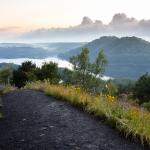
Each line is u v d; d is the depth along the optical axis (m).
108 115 11.28
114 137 9.84
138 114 11.77
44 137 9.70
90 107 12.58
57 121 11.27
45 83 22.08
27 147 8.98
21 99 15.97
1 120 11.85
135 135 9.71
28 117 12.02
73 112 12.55
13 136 9.89
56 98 15.56
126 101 13.57
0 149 8.86
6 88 23.42
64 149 8.81
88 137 9.71
